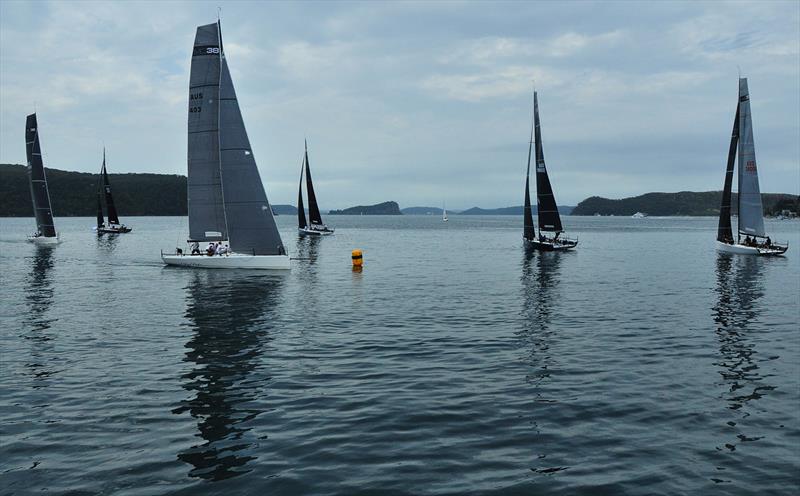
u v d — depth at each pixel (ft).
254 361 50.98
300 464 29.86
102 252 192.13
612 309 80.59
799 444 33.01
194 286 104.22
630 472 29.30
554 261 165.99
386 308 80.79
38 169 220.43
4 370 47.50
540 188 204.23
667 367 49.39
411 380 45.19
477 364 50.26
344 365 49.75
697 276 124.88
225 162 130.52
